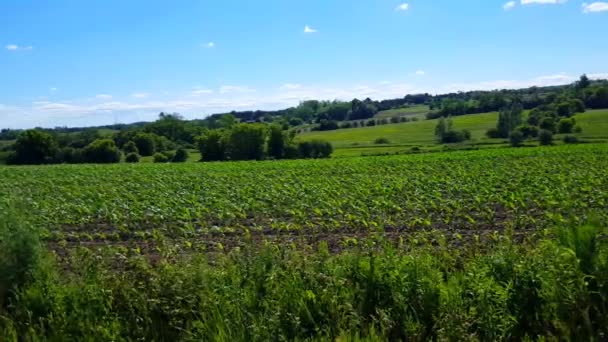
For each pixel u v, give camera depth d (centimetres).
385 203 2056
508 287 605
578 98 12556
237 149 8294
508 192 2247
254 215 2025
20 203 1073
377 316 620
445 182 2917
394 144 9400
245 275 693
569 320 576
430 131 11306
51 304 677
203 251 1354
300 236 1518
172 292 668
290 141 8406
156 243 1505
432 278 667
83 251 877
